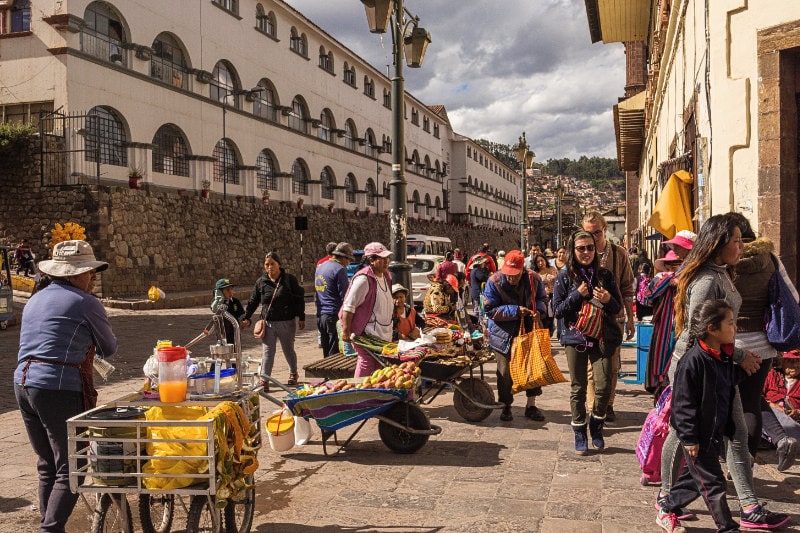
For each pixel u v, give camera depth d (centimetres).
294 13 3906
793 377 584
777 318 436
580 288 549
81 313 378
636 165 3306
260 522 430
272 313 862
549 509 438
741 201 700
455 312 864
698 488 379
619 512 429
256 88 3578
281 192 3862
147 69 2762
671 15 1092
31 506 470
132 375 1038
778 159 665
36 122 2420
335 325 877
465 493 473
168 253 2673
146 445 355
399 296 821
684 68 1009
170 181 2892
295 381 890
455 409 732
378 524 422
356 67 4931
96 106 2503
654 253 2022
